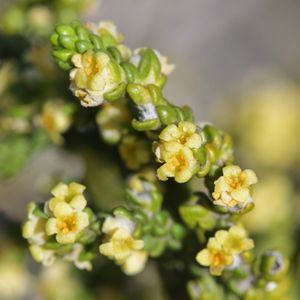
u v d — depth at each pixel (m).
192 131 0.10
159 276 0.13
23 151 0.15
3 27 0.16
